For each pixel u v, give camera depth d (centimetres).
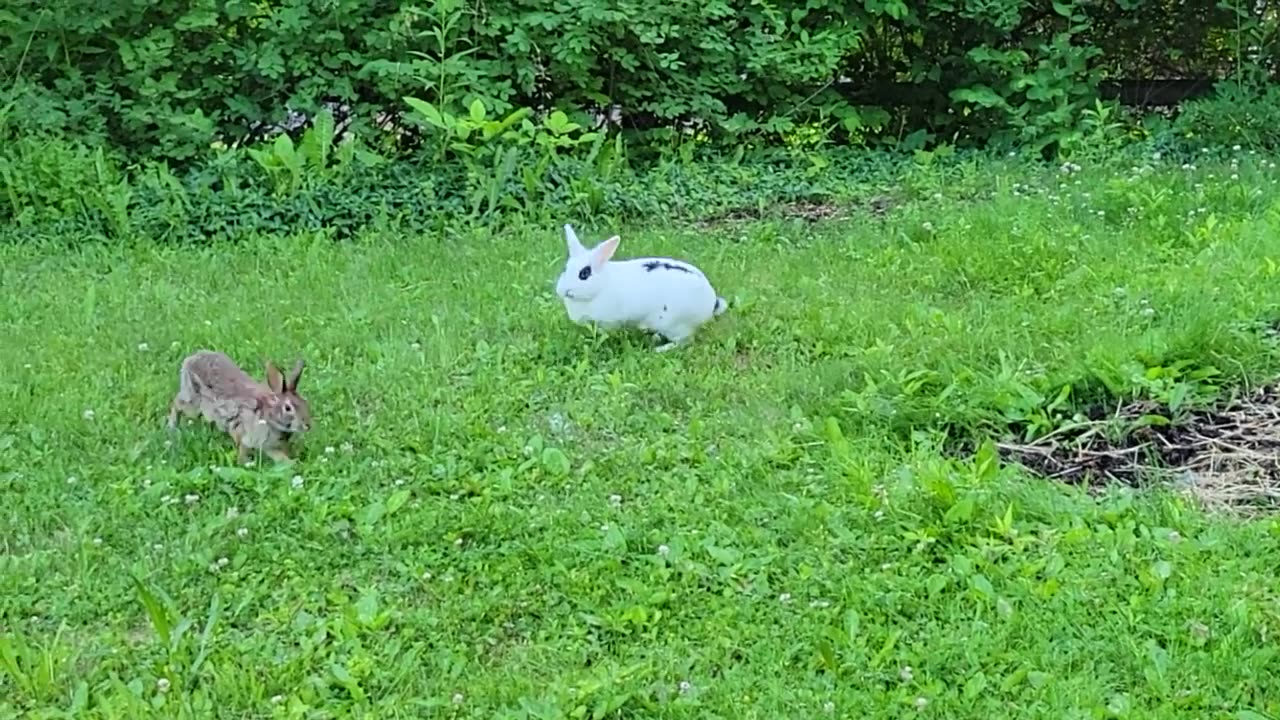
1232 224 666
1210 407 536
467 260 674
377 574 475
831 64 827
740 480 506
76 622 461
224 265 671
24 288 645
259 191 729
